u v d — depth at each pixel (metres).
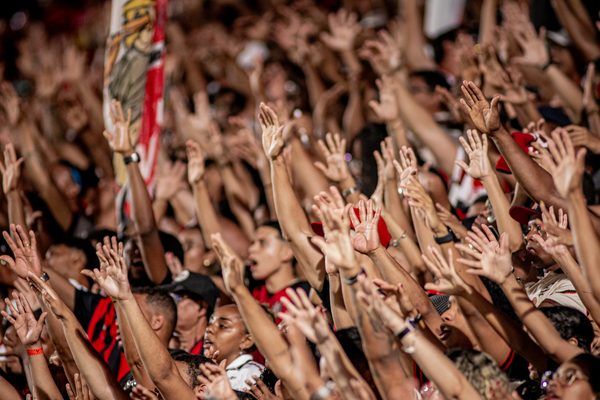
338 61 16.16
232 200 11.86
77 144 15.32
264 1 21.66
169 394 5.94
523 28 10.48
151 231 8.62
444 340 5.80
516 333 5.28
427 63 13.70
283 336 5.28
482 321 5.36
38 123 17.78
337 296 6.11
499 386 4.86
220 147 12.02
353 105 12.61
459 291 5.20
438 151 9.77
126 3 9.73
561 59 11.51
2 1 26.19
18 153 14.59
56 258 9.52
